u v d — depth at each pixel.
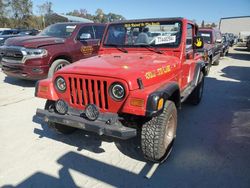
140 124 3.41
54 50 7.02
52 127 4.07
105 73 3.08
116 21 4.64
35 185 3.05
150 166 3.46
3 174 3.25
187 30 4.38
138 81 3.04
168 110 3.23
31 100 6.27
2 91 7.06
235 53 22.81
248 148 3.97
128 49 4.49
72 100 3.41
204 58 7.66
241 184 3.10
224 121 5.10
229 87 8.21
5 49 7.12
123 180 3.16
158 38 4.28
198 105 6.13
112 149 3.90
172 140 3.60
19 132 4.43
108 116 3.10
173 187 3.04
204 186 3.06
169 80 3.73
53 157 3.65
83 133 4.41
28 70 6.80
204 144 4.10
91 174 3.28
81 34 7.88
